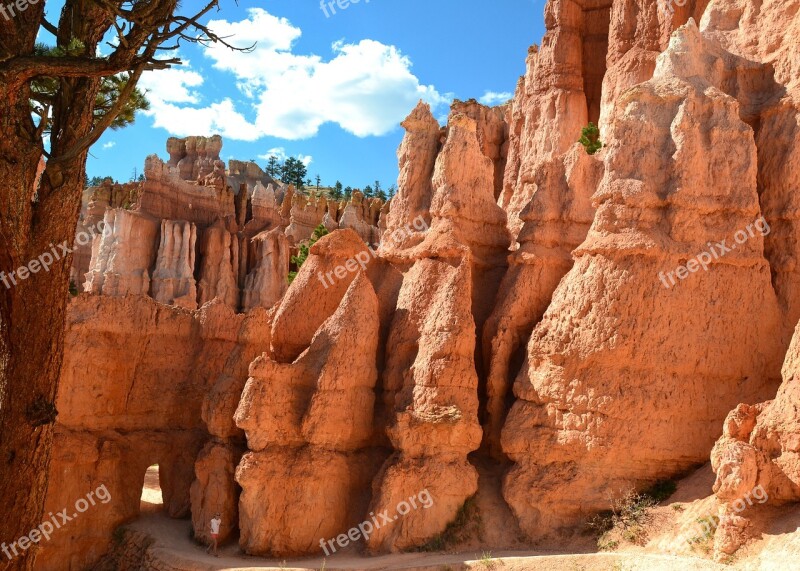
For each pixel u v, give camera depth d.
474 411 17.97
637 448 16.34
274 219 72.62
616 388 16.70
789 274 17.84
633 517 15.75
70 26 12.95
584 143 28.55
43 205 12.24
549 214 20.44
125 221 56.12
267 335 20.42
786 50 19.55
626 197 17.78
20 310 11.88
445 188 21.39
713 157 17.80
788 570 12.20
